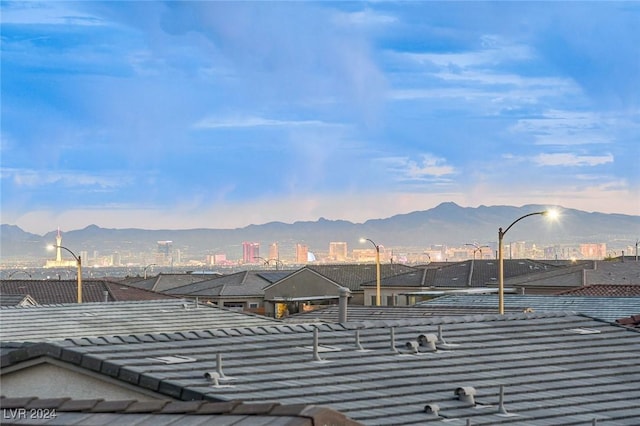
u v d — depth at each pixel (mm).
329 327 27312
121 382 20703
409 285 113062
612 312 56156
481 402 23469
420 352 26328
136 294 86250
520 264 117312
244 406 14844
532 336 29547
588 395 25406
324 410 14461
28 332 42062
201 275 140625
